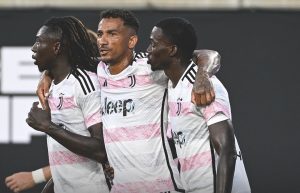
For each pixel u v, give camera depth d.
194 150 17.53
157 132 18.39
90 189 19.16
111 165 18.56
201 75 17.27
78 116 18.88
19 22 27.42
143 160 18.33
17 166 27.30
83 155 18.50
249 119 27.31
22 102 27.38
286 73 27.30
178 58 17.78
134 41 18.55
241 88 27.31
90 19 27.33
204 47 27.34
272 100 27.31
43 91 18.86
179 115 17.61
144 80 18.33
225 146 16.72
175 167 18.47
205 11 27.34
